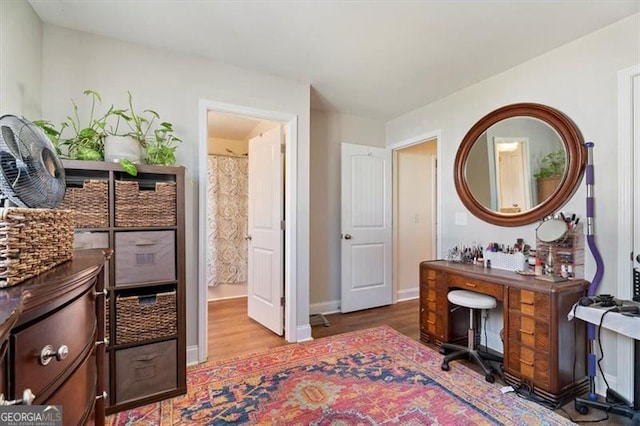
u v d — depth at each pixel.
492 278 2.19
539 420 1.69
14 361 0.60
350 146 3.74
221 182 4.28
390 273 3.99
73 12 1.87
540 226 2.27
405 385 2.04
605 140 2.00
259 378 2.12
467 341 2.66
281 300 2.92
